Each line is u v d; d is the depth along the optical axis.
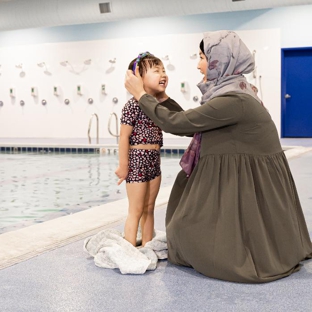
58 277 2.12
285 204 2.19
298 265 2.28
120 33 12.50
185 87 12.01
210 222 2.13
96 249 2.38
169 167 7.47
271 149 2.22
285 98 11.88
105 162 8.27
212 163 2.17
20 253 2.47
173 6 11.14
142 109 2.30
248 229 2.11
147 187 2.56
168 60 12.11
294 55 11.72
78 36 12.86
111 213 3.43
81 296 1.91
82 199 4.94
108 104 12.74
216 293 1.93
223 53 2.15
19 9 12.23
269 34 11.38
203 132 2.22
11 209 4.48
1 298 1.89
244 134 2.15
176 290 1.97
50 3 11.94
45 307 1.80
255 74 11.53
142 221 2.62
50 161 8.50
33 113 13.39
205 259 2.10
